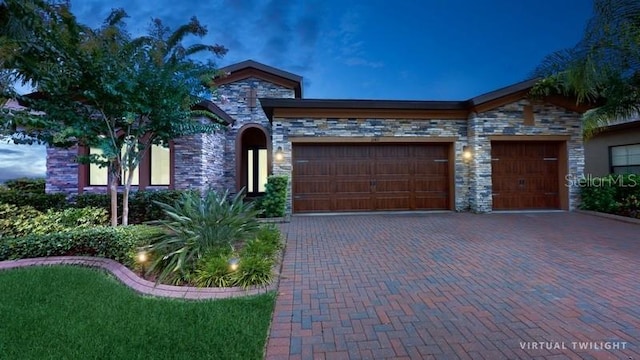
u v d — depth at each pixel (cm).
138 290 392
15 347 264
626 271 454
